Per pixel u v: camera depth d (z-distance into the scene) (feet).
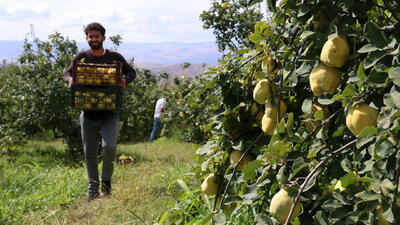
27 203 13.75
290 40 5.58
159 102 39.47
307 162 4.78
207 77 7.37
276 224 4.86
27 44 29.43
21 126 26.86
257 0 5.87
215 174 7.41
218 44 26.89
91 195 14.30
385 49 4.04
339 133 4.71
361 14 4.73
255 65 6.70
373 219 3.76
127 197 13.44
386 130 3.57
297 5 5.16
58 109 27.40
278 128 4.83
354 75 4.31
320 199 4.58
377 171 3.92
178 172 17.37
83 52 14.37
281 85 5.35
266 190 5.66
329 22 4.99
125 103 35.37
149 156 26.35
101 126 14.44
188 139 37.52
